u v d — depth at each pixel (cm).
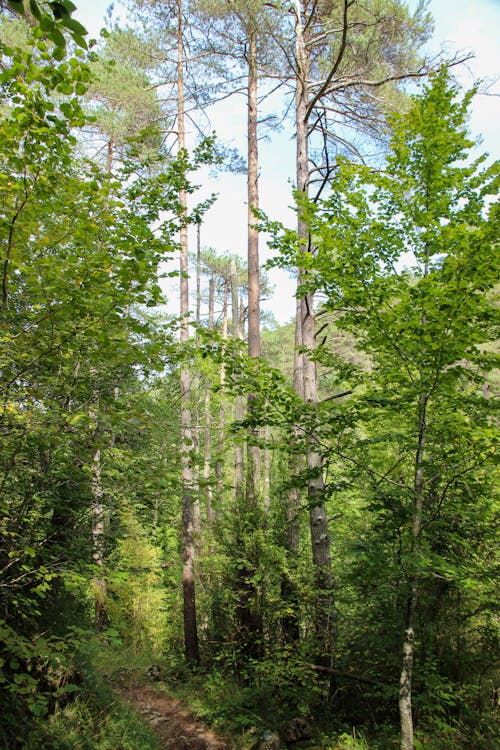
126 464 438
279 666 679
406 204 491
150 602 1206
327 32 805
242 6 884
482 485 511
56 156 322
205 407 1797
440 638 627
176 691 810
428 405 512
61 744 434
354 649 702
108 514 513
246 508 866
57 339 367
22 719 422
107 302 366
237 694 743
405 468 666
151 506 484
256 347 1008
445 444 521
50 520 471
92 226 347
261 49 1028
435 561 474
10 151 306
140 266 363
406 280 478
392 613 653
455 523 590
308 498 577
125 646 991
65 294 352
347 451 570
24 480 414
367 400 502
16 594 393
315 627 712
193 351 491
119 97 1111
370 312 480
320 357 575
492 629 633
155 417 461
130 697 735
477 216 469
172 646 1170
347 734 587
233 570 831
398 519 511
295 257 521
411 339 464
